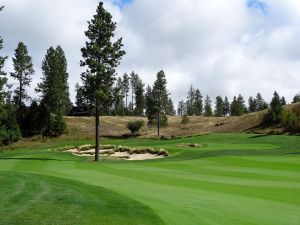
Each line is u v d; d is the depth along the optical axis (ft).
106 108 189.37
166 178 85.66
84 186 65.26
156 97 367.66
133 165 130.62
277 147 211.20
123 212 45.70
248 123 371.76
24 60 329.52
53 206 48.39
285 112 332.19
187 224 40.81
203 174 95.40
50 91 332.19
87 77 184.65
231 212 47.01
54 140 318.24
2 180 71.61
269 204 52.65
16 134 303.07
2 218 42.34
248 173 97.14
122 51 189.16
